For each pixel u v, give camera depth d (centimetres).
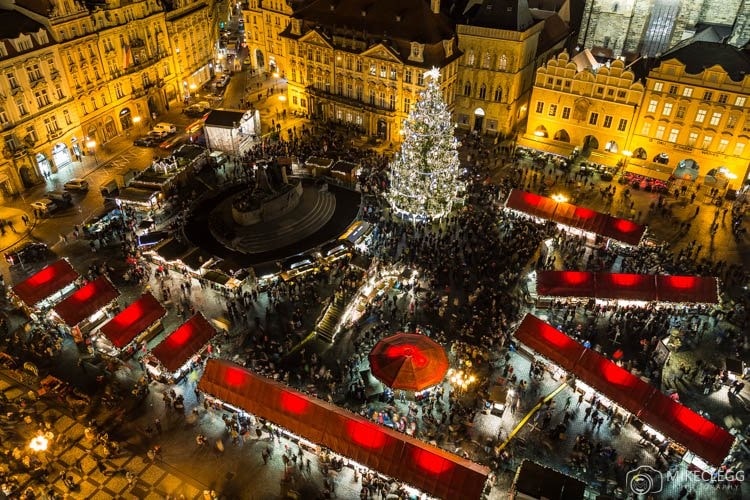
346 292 6362
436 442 4925
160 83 10844
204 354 5716
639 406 4909
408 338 5453
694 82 8006
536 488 4091
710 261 7044
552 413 5216
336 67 10094
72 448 4891
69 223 7844
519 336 5575
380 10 9600
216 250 7288
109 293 6059
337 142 9869
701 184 8575
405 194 7438
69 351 5844
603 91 8806
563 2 11594
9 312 6306
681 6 10369
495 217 7831
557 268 6938
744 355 5841
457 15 10106
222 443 4950
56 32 8544
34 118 8400
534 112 9606
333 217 7912
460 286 6619
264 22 12181
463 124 10581
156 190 8125
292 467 4772
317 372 5559
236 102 11562
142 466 4759
